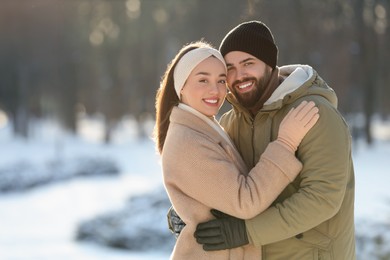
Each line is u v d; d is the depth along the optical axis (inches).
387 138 1674.5
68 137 2005.4
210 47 146.3
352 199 143.5
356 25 1342.3
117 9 1945.1
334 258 140.2
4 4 1959.9
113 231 466.0
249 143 149.7
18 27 1979.6
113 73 1975.9
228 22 1402.6
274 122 143.9
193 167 138.7
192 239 140.9
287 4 1235.9
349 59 1443.2
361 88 1499.8
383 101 1914.4
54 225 571.8
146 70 1968.5
